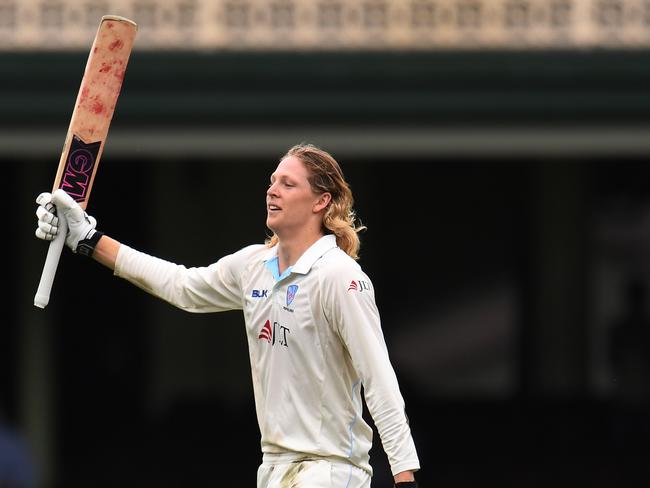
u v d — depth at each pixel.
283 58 35.00
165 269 16.52
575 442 52.97
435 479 48.12
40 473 47.47
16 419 48.09
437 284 61.78
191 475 48.75
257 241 59.19
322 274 15.24
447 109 35.22
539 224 60.62
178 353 58.53
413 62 35.09
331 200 15.62
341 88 35.12
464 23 43.12
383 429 15.10
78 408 55.12
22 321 47.94
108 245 16.53
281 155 35.78
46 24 43.19
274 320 15.52
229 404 58.50
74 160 16.67
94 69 16.70
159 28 42.97
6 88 34.59
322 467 15.36
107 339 57.09
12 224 49.53
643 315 50.03
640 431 50.41
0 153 35.00
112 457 51.84
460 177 61.62
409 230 61.69
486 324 61.38
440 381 61.38
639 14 43.19
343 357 15.45
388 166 61.50
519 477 48.19
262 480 15.76
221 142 35.50
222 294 16.23
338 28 43.06
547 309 60.34
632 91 35.03
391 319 61.81
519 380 61.03
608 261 60.16
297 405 15.45
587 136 35.38
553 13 43.16
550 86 35.09
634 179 59.94
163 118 35.16
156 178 59.06
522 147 35.59
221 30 42.94
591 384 59.72
